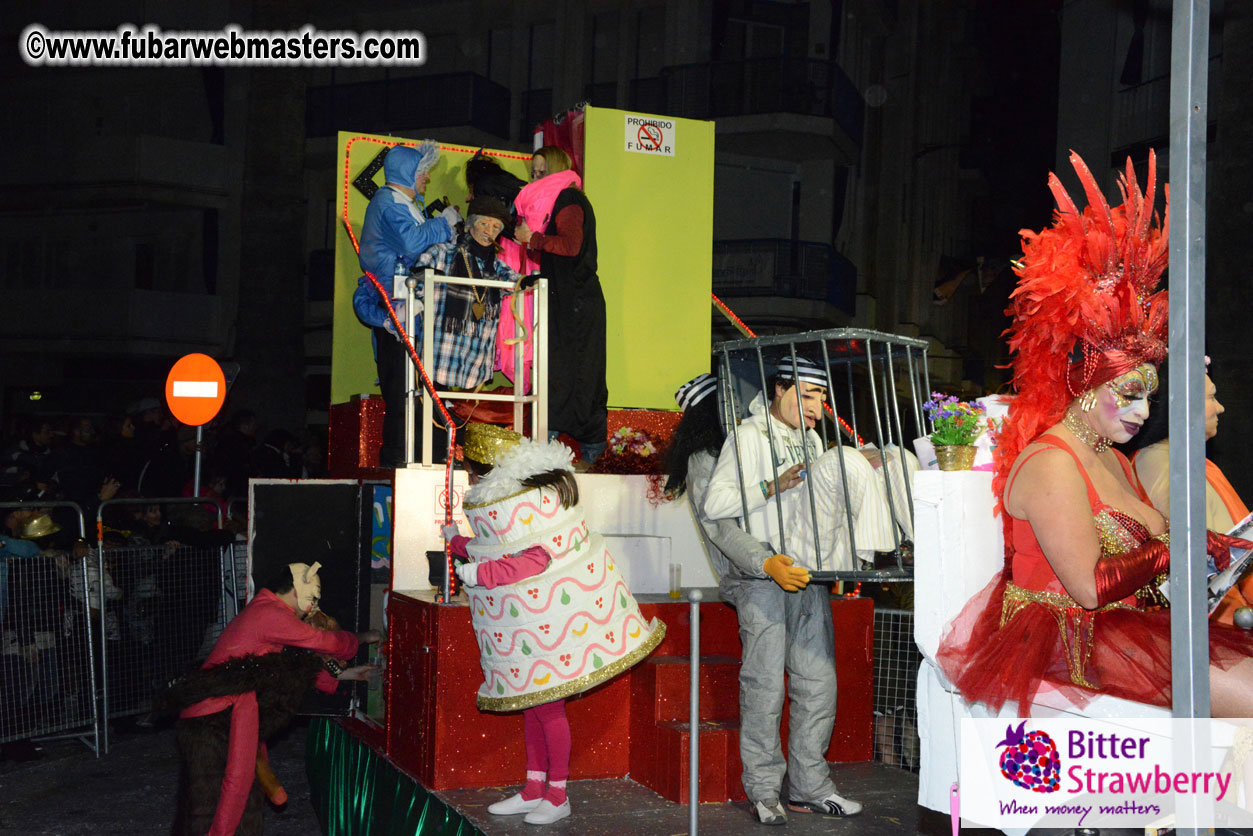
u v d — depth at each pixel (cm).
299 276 1627
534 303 498
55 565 625
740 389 421
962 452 273
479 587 371
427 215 617
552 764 369
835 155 1989
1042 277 252
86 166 2106
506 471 369
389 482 545
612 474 491
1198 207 196
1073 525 243
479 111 2012
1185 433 199
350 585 570
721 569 395
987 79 2473
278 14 1603
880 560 439
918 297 2275
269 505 559
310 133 2100
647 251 616
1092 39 1358
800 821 369
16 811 521
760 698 371
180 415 791
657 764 405
